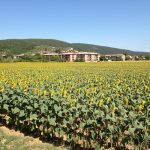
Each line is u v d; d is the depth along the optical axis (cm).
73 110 982
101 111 927
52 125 1010
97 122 914
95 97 1179
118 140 936
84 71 3644
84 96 1207
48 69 4250
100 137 924
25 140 1030
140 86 1625
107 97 1119
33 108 1073
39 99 1083
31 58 9962
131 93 1344
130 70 3944
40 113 1053
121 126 895
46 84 1551
